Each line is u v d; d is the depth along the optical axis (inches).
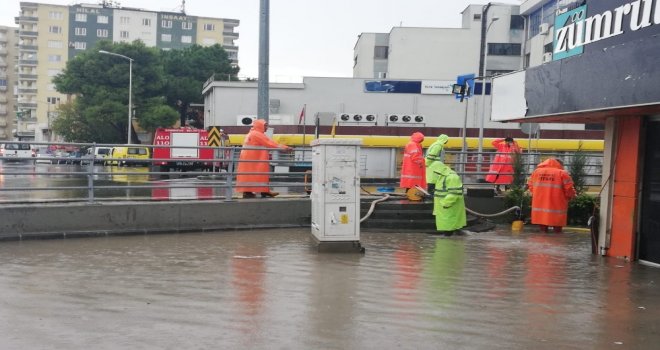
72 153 1827.0
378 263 343.0
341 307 238.5
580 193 573.6
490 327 214.1
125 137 2620.6
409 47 2812.5
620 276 318.3
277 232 478.6
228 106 2309.3
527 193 582.2
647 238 359.6
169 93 2805.1
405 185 570.9
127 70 2529.5
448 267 335.6
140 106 2539.4
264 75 641.0
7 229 405.4
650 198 358.9
